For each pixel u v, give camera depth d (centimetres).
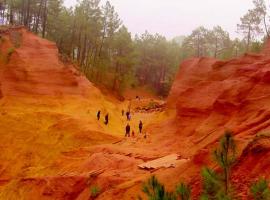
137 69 9444
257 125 2006
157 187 786
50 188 2384
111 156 2605
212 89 3172
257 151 1444
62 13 6794
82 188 2288
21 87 4203
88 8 6688
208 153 1712
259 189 902
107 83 6894
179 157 2345
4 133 3575
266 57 3212
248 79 2716
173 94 4025
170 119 3612
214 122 2672
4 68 4291
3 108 3900
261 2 6169
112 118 4541
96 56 6856
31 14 6538
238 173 1404
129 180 2100
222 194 913
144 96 8575
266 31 6131
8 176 3170
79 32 6662
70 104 4291
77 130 3656
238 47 7456
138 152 2742
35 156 3391
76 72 5078
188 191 820
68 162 3042
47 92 4291
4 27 4841
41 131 3653
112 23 7081
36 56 4534
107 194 1980
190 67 4084
